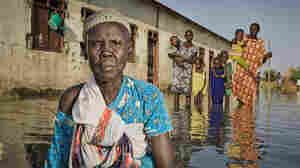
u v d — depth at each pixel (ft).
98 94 4.14
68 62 30.91
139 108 4.28
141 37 44.24
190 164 7.38
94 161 4.14
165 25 51.29
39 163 6.95
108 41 4.00
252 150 8.93
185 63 23.99
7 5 24.54
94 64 4.06
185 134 11.26
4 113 15.07
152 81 49.24
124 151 4.20
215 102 27.66
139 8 43.37
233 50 25.94
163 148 4.43
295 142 10.19
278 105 29.37
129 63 41.04
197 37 66.08
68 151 4.57
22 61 25.80
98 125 4.07
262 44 25.43
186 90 24.04
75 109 4.22
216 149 8.95
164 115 4.44
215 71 27.27
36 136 9.87
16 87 25.26
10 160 7.11
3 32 24.20
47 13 28.76
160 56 50.01
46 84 28.25
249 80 25.80
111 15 4.07
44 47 28.19
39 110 16.69
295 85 106.32
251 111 21.49
